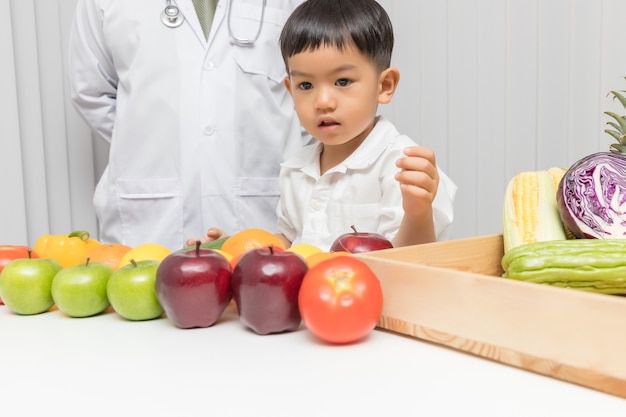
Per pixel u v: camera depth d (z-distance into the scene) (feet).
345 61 3.31
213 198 5.38
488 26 6.35
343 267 1.97
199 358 1.85
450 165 6.76
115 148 5.39
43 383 1.66
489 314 1.79
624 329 1.53
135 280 2.21
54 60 6.01
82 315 2.32
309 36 3.31
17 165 5.76
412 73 6.90
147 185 5.33
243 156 5.46
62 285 2.27
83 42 5.43
